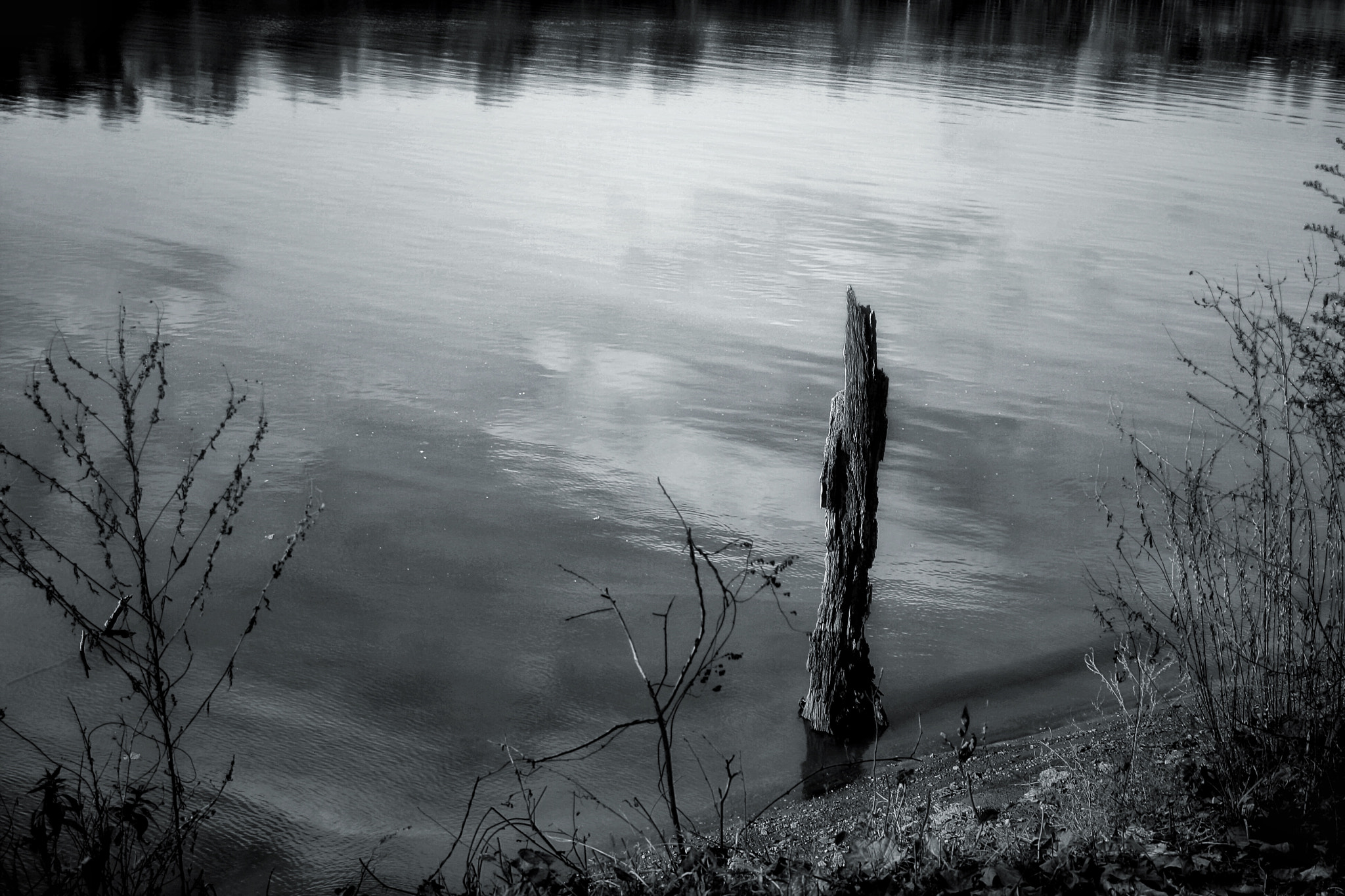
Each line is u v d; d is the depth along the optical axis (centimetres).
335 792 638
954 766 645
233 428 1108
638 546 939
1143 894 399
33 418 1091
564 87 3684
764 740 705
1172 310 1645
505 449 1104
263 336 1373
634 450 1118
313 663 762
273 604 823
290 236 1841
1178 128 3356
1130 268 1872
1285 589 504
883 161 2741
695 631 823
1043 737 665
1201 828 458
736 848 456
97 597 810
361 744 682
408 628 808
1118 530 983
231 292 1535
